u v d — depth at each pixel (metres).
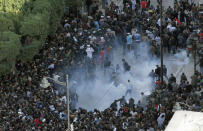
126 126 111.19
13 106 120.56
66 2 172.25
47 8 152.38
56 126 111.62
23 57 143.62
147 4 178.62
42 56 150.25
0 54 132.62
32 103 122.12
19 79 136.75
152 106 121.25
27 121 114.38
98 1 189.50
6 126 113.00
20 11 150.38
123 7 179.50
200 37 148.00
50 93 128.50
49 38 161.62
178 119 83.88
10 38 136.50
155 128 109.81
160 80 138.75
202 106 120.25
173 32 156.25
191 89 130.25
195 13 168.00
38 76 139.50
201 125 81.19
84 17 173.12
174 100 123.00
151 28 161.00
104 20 167.38
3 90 130.50
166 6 185.12
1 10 149.38
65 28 167.62
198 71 144.12
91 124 111.50
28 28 142.88
